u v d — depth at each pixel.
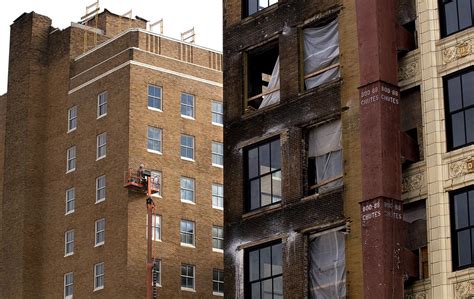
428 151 50.34
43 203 106.62
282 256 55.75
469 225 48.06
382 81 51.66
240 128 60.19
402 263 49.47
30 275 104.44
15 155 109.44
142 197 97.38
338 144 55.03
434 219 49.16
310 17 57.62
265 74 61.38
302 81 57.69
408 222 50.81
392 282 48.91
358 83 53.97
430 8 51.88
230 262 58.59
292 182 56.25
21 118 109.88
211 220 101.50
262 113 59.09
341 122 54.69
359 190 52.59
